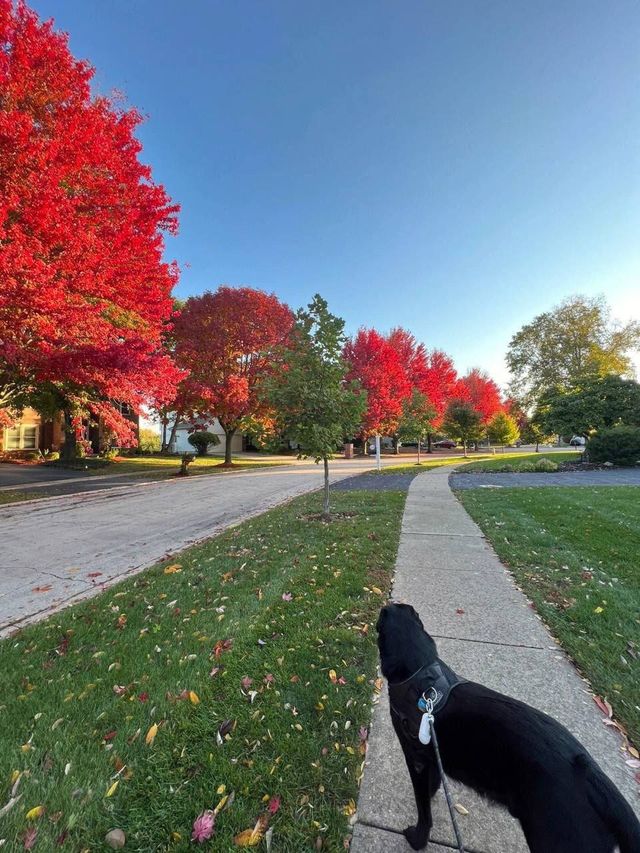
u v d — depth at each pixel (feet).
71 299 28.40
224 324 65.31
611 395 66.90
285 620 11.27
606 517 22.39
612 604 11.55
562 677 8.46
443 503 28.89
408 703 4.94
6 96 24.23
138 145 31.14
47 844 5.18
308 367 24.23
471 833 5.39
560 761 3.80
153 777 6.18
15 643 10.61
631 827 3.42
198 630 10.92
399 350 117.70
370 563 15.78
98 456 87.04
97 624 11.52
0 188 23.79
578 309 98.84
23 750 6.72
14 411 56.70
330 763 6.42
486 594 12.75
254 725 7.25
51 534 23.26
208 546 19.57
